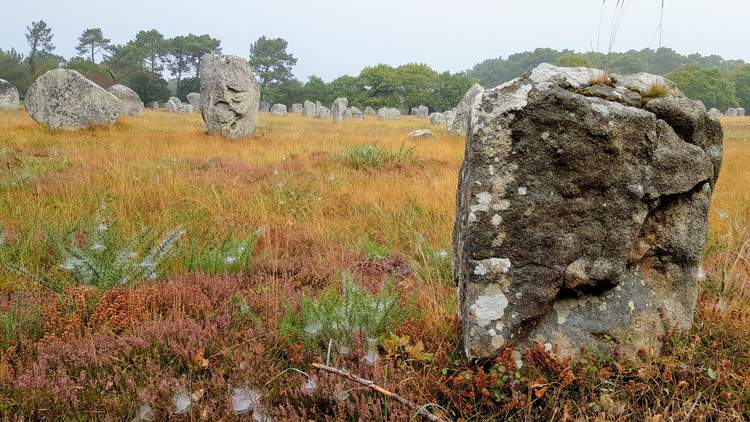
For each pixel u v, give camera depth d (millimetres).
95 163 9344
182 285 3965
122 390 2629
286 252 5152
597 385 2691
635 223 2793
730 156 13664
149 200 6672
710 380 2686
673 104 2854
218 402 2596
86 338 3127
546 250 2762
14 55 79688
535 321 2816
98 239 4457
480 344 2795
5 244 4777
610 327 2883
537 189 2736
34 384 2621
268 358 3000
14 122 18750
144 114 33125
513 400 2539
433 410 2562
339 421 2438
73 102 16438
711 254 4984
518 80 2842
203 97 15711
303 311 3438
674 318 2975
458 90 83125
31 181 7414
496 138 2725
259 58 103062
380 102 79250
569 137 2684
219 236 5461
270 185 7945
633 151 2740
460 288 3164
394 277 4355
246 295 3910
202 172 8828
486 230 2762
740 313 3199
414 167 10398
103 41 106688
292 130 22047
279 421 2488
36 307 3443
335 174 9055
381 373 2773
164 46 98938
